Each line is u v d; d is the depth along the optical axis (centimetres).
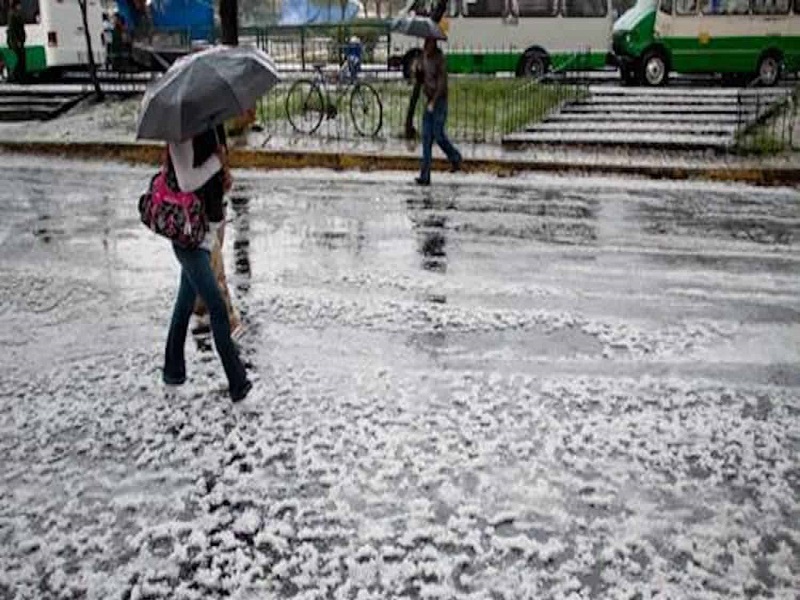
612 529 389
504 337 618
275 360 575
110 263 805
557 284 738
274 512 404
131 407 508
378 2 4600
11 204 1080
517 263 802
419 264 798
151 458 453
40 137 1555
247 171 1312
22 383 542
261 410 503
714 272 774
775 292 716
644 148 1373
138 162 1430
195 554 375
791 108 1645
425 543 380
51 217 1003
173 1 2523
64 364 571
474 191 1148
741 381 541
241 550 377
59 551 378
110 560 372
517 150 1378
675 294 712
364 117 1633
